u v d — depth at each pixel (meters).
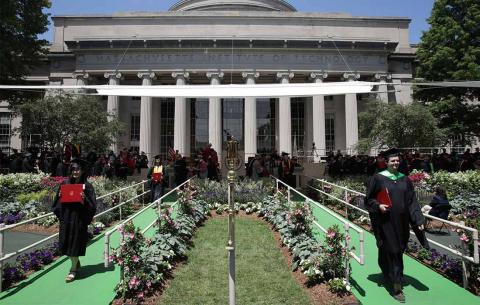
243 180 18.77
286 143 41.06
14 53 29.42
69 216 7.88
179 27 45.28
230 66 41.81
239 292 7.36
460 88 32.03
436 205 12.05
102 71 41.72
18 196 15.64
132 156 24.62
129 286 6.94
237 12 45.53
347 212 14.04
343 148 46.12
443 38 32.59
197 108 46.34
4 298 7.04
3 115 47.06
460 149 37.69
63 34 45.47
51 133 25.14
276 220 12.13
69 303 6.83
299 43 41.84
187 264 8.95
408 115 27.58
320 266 7.50
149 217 14.48
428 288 7.32
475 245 6.90
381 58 43.53
